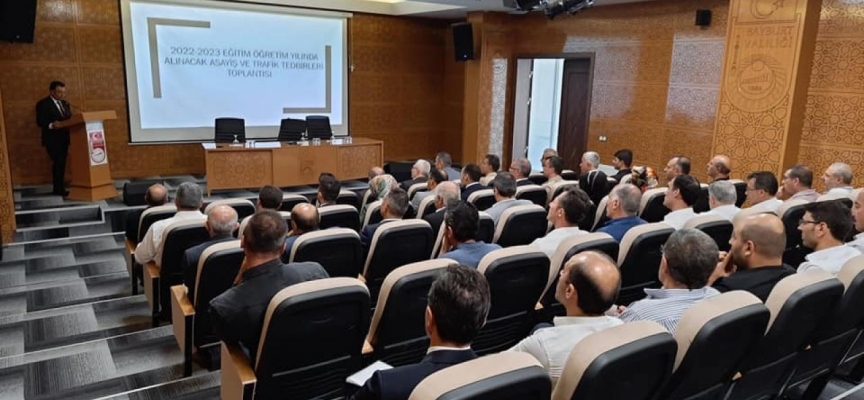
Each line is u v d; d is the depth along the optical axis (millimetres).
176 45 7707
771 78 5348
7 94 6805
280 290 1896
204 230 3170
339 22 8945
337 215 3584
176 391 2740
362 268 3205
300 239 2666
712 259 1873
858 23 4953
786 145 5309
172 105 7816
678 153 6938
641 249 2654
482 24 8719
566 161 8828
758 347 1858
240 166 6973
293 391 1990
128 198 6086
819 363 2256
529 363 1209
